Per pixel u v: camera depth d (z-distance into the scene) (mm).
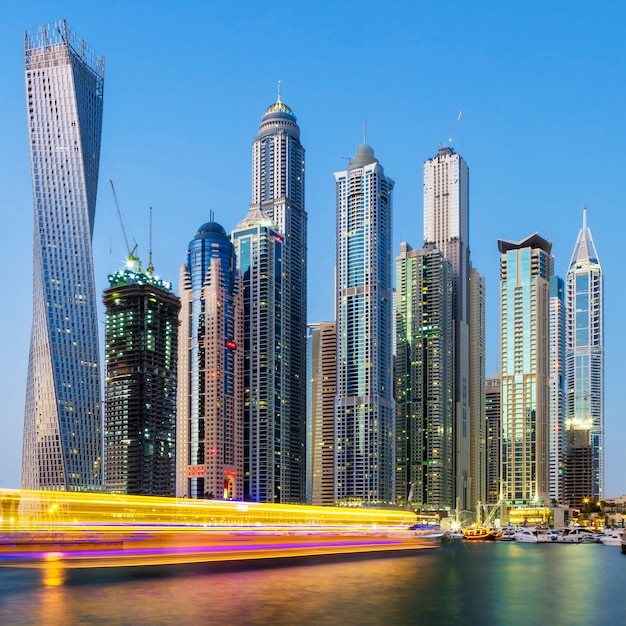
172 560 167250
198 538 181375
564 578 161375
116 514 171500
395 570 169250
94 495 168500
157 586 123375
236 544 192250
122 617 92500
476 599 120375
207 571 149875
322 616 96625
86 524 162250
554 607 111812
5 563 149125
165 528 175500
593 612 106625
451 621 96562
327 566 172125
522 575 167875
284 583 132125
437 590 131250
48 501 160000
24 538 153750
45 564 149875
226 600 108625
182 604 104000
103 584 124625
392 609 105250
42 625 87062
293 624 90500
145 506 179125
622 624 96312
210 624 88562
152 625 87500
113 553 160625
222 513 199250
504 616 101875
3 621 89438
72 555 157125
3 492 153875
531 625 94688
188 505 190000
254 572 151250
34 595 111250
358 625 91062
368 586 131625
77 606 100938
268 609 101188
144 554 164375
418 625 92375
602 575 169750
